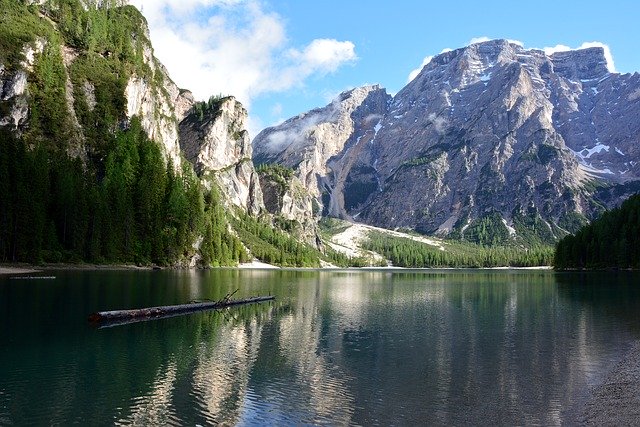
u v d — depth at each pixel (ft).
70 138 628.69
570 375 130.82
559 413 101.35
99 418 95.20
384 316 238.27
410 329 200.54
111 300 247.29
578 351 159.94
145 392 111.14
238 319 217.36
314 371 132.36
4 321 186.39
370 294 366.63
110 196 538.47
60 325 183.11
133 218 561.02
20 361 135.03
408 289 426.92
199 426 92.58
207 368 132.77
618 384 121.80
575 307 277.23
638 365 140.97
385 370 134.72
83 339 162.71
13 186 439.22
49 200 481.87
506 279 618.85
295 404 105.70
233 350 155.33
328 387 118.11
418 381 124.36
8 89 599.98
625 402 107.45
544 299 323.37
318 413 100.53
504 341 176.14
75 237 485.56
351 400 108.88
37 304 224.94
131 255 547.90
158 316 216.33
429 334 189.26
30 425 91.25
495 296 350.02
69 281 331.77
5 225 424.87
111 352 147.23
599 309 268.00
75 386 114.32
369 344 169.17
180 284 363.35
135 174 628.28
